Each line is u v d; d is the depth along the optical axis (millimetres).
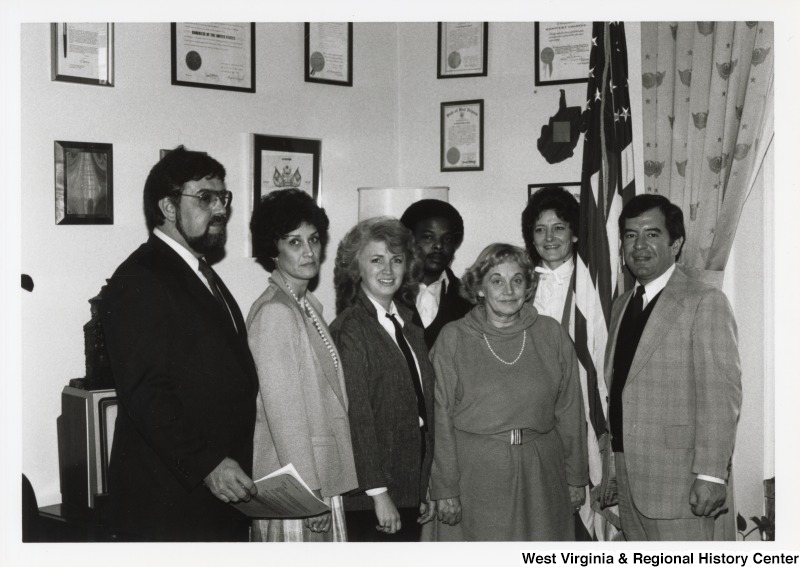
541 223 3195
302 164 3715
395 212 3568
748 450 3168
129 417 2262
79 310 3031
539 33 3787
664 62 3232
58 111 2986
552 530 2623
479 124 3939
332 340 2535
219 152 3443
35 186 2930
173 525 2256
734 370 2484
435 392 2652
